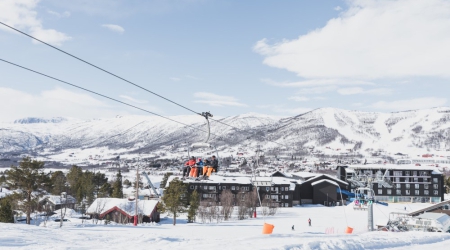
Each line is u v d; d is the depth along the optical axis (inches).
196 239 1161.4
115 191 4753.9
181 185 3385.8
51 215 3946.9
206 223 3324.3
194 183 5196.9
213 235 2119.8
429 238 1321.4
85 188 4635.8
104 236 1201.4
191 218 3496.6
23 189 2795.3
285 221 3459.6
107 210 3558.1
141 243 1040.8
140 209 3538.4
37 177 2807.6
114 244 1013.2
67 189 4874.5
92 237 1164.5
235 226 2947.8
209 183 5211.6
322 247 1003.9
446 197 6643.7
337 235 1395.2
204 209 3713.1
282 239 1167.6
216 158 1291.8
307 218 3757.4
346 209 4712.1
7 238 1029.2
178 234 2065.7
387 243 1176.2
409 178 5974.4
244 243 1031.6
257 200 4525.1
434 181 5964.6
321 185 5738.2
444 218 2519.7
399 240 1234.6
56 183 4842.5
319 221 3464.6
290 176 7096.5
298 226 3046.3
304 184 5831.7
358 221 3452.3
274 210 4296.3
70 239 1099.9
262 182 4343.0
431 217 2456.9
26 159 2812.5
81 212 4215.1
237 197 4601.4
